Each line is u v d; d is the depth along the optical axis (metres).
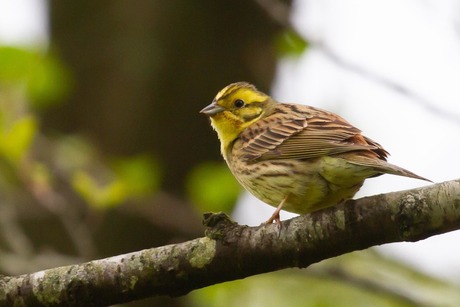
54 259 13.73
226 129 11.41
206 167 15.12
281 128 10.41
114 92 17.02
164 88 16.95
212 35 16.97
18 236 14.02
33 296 8.73
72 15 17.31
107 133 16.92
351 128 10.16
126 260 8.70
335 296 14.95
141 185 14.77
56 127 16.97
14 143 13.61
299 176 9.59
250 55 16.84
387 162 9.30
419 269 14.90
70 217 14.05
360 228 8.23
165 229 16.52
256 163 10.47
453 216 8.02
